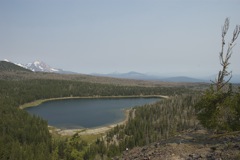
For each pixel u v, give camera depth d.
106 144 123.56
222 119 24.08
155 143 24.53
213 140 20.95
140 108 197.38
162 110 177.88
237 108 23.83
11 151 104.94
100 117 198.75
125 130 139.62
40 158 97.75
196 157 17.34
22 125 145.38
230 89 25.83
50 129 160.25
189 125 130.25
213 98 25.52
